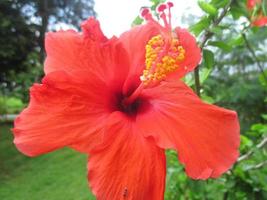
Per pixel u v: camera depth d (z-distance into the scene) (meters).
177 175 0.29
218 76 0.75
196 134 0.14
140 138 0.14
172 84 0.16
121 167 0.13
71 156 0.95
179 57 0.15
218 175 0.13
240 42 0.23
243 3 0.20
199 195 0.27
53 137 0.13
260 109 0.71
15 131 0.13
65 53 0.15
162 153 0.14
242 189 0.24
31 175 0.83
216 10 0.19
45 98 0.13
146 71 0.15
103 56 0.15
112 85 0.16
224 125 0.14
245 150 0.27
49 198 0.70
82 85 0.14
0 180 0.80
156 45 0.15
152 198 0.13
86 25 0.15
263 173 0.24
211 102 0.23
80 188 0.73
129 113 0.16
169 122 0.15
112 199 0.13
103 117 0.14
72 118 0.14
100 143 0.14
